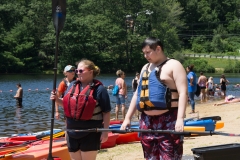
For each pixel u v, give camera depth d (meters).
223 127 11.28
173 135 4.64
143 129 4.75
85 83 5.49
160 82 4.73
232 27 113.06
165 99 4.69
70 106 5.41
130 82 46.81
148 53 4.83
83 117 5.35
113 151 8.98
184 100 4.58
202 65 76.00
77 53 68.12
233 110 16.95
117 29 69.06
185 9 114.50
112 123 11.27
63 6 6.46
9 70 64.75
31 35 70.56
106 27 69.06
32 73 65.31
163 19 76.75
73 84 5.56
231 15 118.62
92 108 5.35
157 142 4.75
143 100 4.80
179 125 4.50
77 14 72.38
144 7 72.94
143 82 4.86
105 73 67.75
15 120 16.84
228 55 93.62
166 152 4.64
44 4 73.06
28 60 66.31
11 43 66.62
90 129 5.15
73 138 5.47
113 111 19.48
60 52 70.06
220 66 80.50
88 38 67.94
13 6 73.69
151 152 4.80
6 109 21.47
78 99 5.37
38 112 19.95
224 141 9.10
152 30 73.44
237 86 40.84
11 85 41.44
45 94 32.03
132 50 72.00
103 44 71.00
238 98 22.14
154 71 4.79
